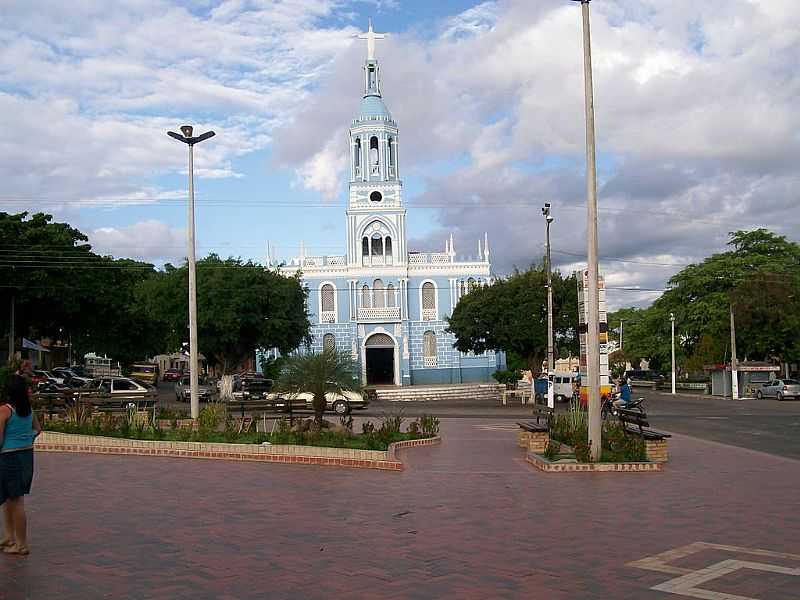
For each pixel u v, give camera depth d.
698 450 21.59
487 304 55.34
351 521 11.45
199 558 9.29
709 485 14.95
